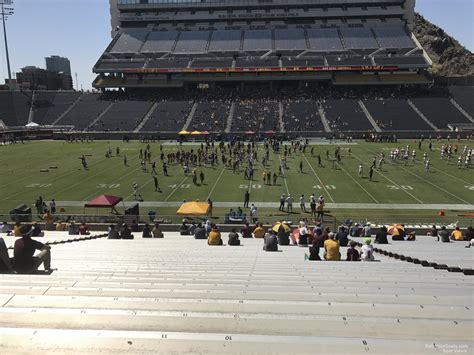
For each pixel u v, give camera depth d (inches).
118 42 3853.3
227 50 3634.4
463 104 2908.5
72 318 187.8
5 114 3095.5
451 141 2429.9
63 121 3029.0
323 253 547.2
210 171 1675.7
